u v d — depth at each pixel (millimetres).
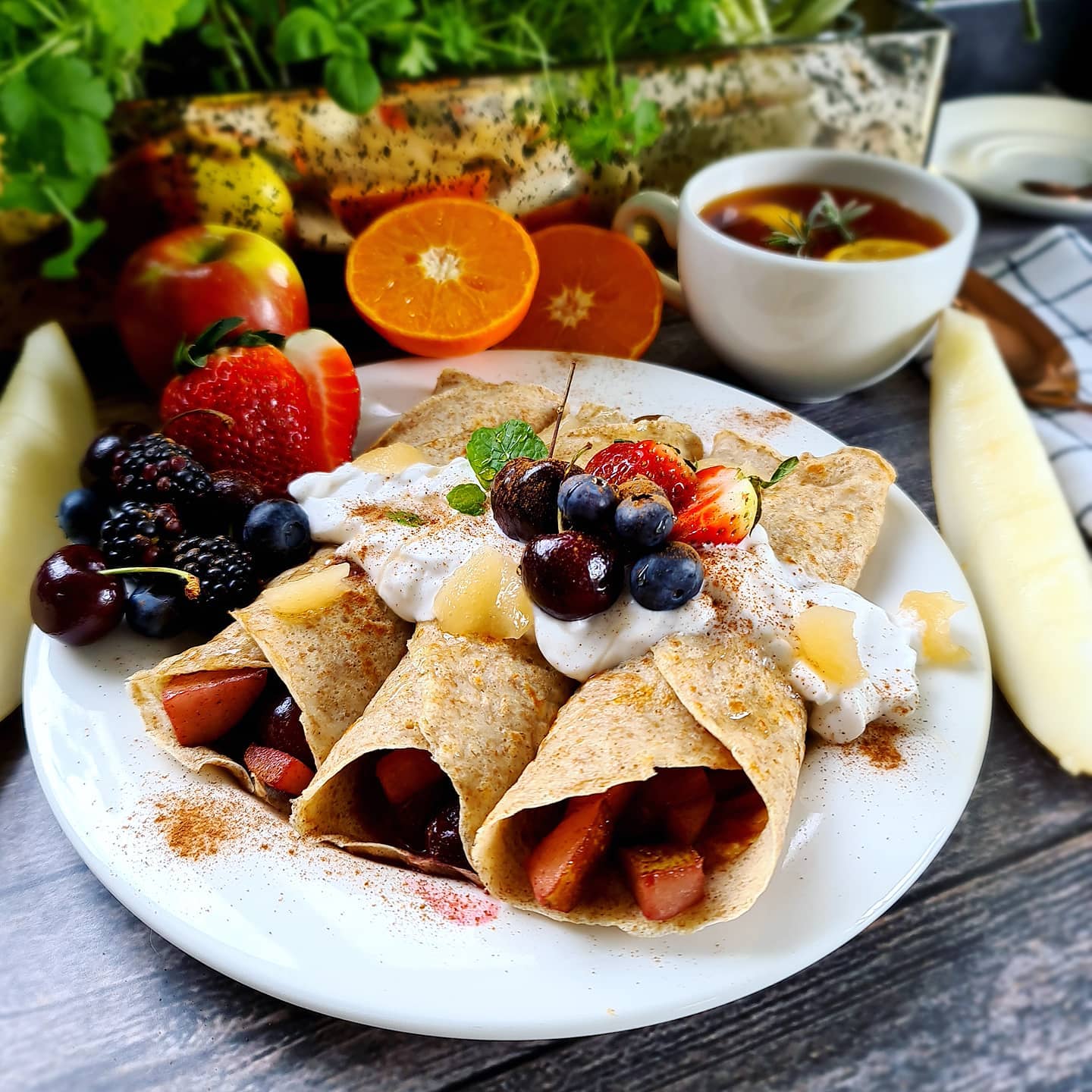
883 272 406
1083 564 359
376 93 422
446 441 385
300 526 349
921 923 298
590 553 297
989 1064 273
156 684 317
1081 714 324
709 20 476
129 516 337
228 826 285
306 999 252
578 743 282
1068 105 655
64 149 402
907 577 344
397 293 443
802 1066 271
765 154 464
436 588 323
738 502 313
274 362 392
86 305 469
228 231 437
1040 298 521
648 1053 271
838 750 298
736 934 260
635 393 428
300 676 310
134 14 400
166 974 279
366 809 305
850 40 483
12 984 276
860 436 447
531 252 449
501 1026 247
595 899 272
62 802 288
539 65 491
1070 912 301
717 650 299
